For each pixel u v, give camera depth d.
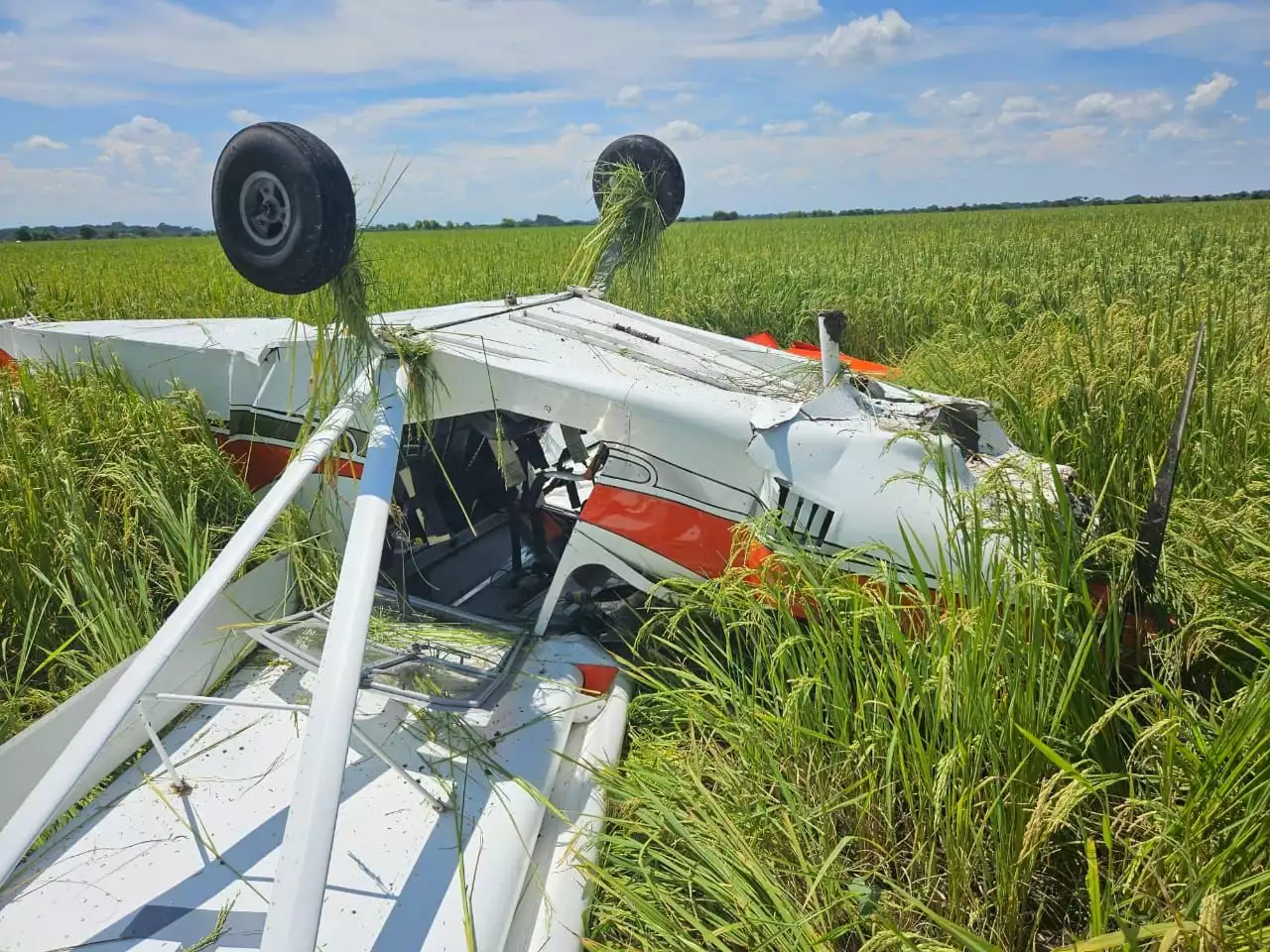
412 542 3.86
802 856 2.24
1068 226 31.12
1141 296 8.54
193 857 2.34
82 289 12.95
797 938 2.06
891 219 54.72
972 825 2.21
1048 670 2.44
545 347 3.71
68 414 4.34
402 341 3.30
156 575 3.96
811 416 3.22
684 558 3.34
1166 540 3.25
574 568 3.43
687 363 3.96
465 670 2.97
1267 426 4.15
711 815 2.47
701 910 2.33
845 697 2.54
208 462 4.17
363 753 2.75
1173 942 1.76
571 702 3.05
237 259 2.91
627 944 2.35
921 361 6.60
